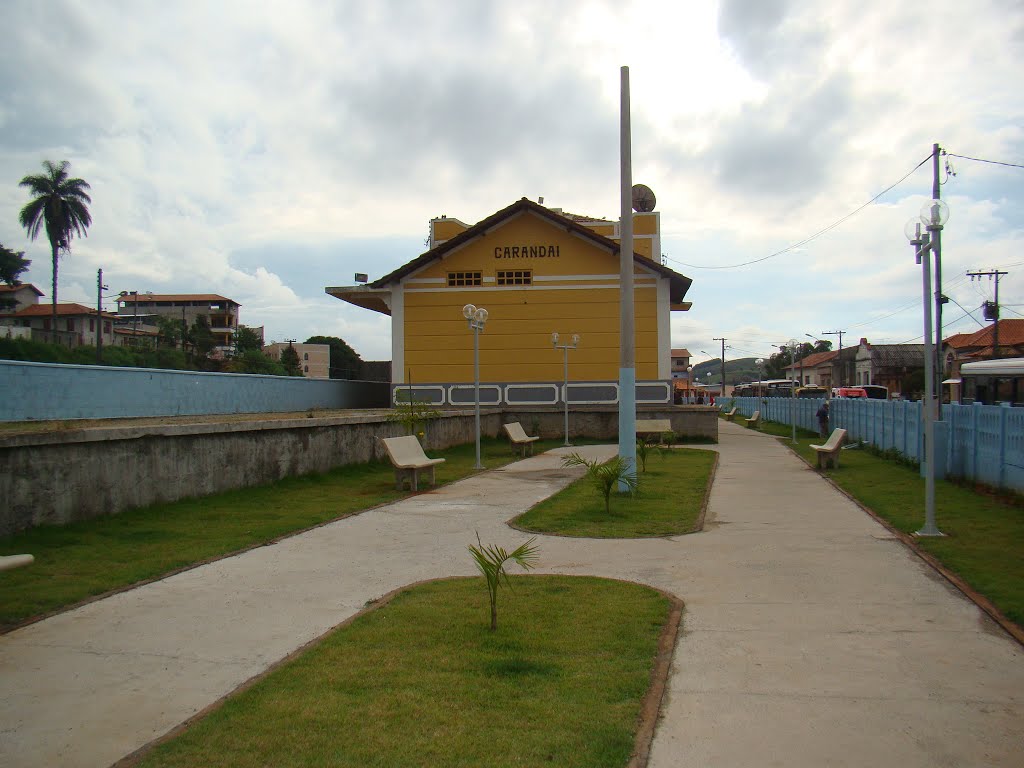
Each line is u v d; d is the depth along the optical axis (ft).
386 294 92.94
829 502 37.65
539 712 13.00
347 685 14.14
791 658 15.79
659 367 87.25
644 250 108.37
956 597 20.24
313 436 45.42
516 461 59.21
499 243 90.33
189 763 11.34
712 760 11.57
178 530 29.14
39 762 11.67
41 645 16.80
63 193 185.98
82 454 29.01
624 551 26.23
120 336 240.53
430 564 24.40
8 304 209.05
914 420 54.85
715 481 46.88
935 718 12.99
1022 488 36.76
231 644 16.85
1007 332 187.32
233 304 332.60
